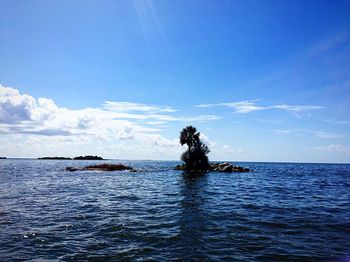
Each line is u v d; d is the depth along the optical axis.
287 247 12.80
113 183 45.09
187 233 15.02
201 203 25.39
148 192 33.66
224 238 14.16
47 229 15.59
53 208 22.11
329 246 12.98
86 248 12.48
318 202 26.27
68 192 32.75
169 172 75.56
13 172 73.31
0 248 12.34
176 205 24.23
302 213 20.66
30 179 51.59
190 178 56.00
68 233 14.84
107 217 18.88
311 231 15.54
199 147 78.19
